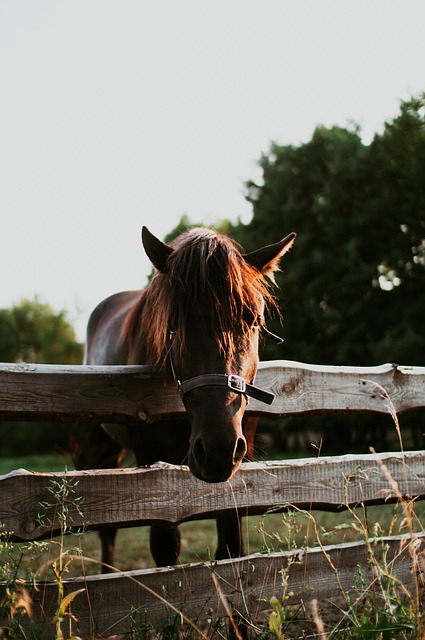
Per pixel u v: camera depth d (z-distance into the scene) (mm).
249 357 2354
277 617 1933
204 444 2121
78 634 2150
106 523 2289
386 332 17328
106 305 5297
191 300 2275
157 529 3119
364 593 2266
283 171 20656
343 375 2957
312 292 18953
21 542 2166
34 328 53938
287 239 2729
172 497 2438
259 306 2408
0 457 35094
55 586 2131
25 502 2154
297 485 2719
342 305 18562
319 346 19078
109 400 2449
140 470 2385
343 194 19016
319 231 19844
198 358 2264
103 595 2211
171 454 3260
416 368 3275
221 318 2236
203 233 2592
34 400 2271
